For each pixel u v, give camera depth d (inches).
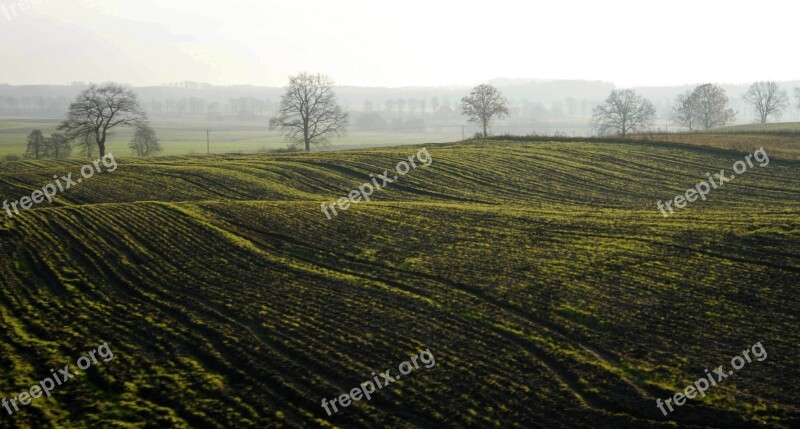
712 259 1115.3
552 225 1387.8
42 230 1370.6
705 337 835.4
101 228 1387.8
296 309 966.4
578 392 729.6
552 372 770.2
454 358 808.3
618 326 879.1
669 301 949.8
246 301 1000.9
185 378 778.2
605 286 1017.5
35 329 912.9
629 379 748.0
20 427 684.1
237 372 788.6
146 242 1298.0
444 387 741.9
